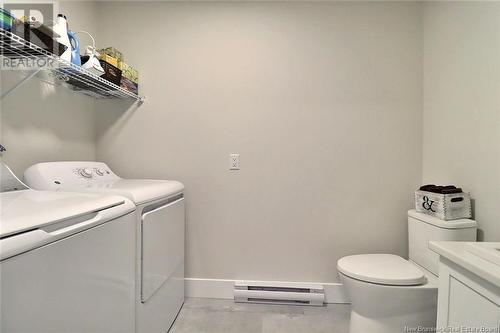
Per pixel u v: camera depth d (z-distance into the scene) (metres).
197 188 2.01
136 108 2.01
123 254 1.12
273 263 1.99
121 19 2.00
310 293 1.92
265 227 1.99
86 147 1.93
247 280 2.00
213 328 1.65
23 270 0.68
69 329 0.83
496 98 1.33
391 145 1.92
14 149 1.38
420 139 1.91
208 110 1.99
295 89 1.95
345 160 1.94
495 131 1.34
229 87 1.98
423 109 1.90
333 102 1.94
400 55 1.91
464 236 1.44
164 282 1.55
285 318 1.76
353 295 1.46
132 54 2.00
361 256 1.69
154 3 1.99
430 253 1.54
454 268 0.90
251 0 1.95
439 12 1.73
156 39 1.99
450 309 0.92
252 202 1.99
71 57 1.31
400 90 1.91
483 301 0.78
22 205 0.89
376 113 1.92
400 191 1.92
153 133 2.01
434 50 1.78
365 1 1.91
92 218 0.95
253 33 1.96
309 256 1.98
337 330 1.64
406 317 1.37
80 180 1.53
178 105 2.00
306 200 1.97
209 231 2.01
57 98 1.65
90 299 0.92
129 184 1.55
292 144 1.96
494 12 1.33
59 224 0.81
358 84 1.93
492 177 1.36
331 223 1.96
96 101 2.01
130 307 1.18
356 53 1.92
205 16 1.98
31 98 1.47
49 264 0.76
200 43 1.98
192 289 2.02
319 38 1.93
